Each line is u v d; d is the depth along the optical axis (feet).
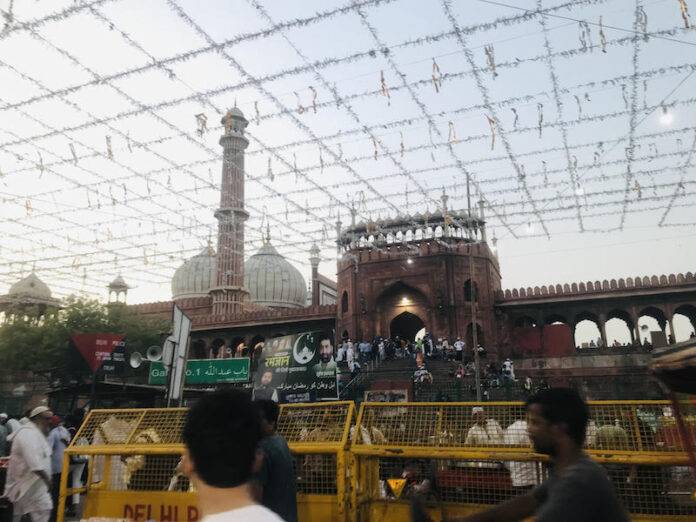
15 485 16.96
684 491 12.57
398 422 14.80
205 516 4.30
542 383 61.82
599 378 62.54
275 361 42.29
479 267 99.76
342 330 106.52
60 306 143.43
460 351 81.25
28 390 84.89
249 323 115.65
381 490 16.25
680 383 9.43
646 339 86.99
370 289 102.89
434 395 60.23
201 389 58.90
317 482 14.51
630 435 12.89
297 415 15.80
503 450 13.14
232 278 125.08
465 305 97.25
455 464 14.47
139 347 90.74
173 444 15.56
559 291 95.20
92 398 42.80
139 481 15.98
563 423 6.97
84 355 56.49
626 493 12.78
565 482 6.21
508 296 98.27
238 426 4.49
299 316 112.98
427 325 97.91
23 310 138.62
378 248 98.37
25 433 17.24
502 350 96.22
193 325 119.96
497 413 14.17
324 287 172.65
